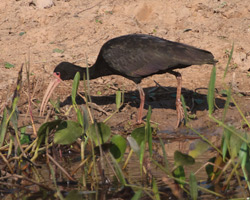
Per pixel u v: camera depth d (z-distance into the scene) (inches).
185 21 701.9
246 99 538.0
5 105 360.2
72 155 400.5
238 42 645.3
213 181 319.6
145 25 692.1
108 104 537.0
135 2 732.7
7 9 737.0
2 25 700.0
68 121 348.5
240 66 606.9
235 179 323.3
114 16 708.0
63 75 527.8
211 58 464.1
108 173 339.6
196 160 369.7
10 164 363.6
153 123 493.7
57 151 394.6
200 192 300.8
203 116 507.5
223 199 288.8
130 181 320.5
